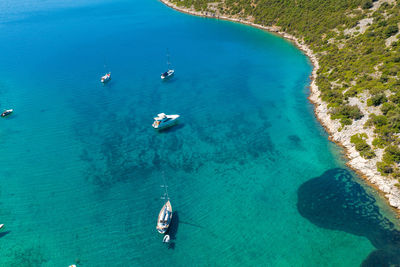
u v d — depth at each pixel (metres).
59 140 65.06
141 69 103.50
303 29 127.25
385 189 48.25
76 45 125.81
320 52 106.25
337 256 39.66
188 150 62.31
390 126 55.00
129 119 73.56
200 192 51.22
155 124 68.31
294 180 53.25
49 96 83.62
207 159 59.50
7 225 44.41
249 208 47.81
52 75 96.81
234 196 50.28
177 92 87.75
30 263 39.00
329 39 109.19
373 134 56.59
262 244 41.84
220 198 49.91
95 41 131.50
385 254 39.50
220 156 60.34
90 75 97.50
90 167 57.00
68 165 57.44
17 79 93.19
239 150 62.06
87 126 70.38
